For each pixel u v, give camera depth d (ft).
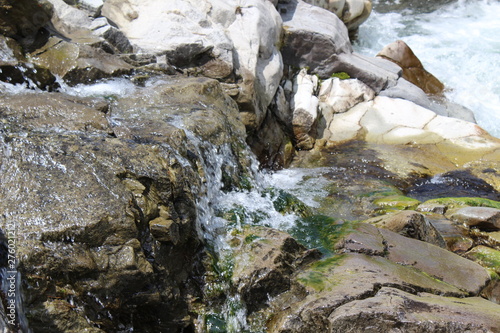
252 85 27.96
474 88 40.11
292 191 26.07
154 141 17.48
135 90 22.15
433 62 43.04
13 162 14.29
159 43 26.81
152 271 13.84
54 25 23.73
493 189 27.30
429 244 19.26
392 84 35.68
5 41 20.88
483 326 13.21
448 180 27.94
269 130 30.09
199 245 16.92
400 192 26.61
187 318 15.39
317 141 31.68
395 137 32.24
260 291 16.02
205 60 27.48
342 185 26.91
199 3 28.78
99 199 13.91
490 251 21.02
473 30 48.67
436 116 33.63
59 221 13.06
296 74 34.63
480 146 31.22
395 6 53.36
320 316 14.32
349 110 34.06
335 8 41.68
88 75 21.84
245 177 22.31
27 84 20.59
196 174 18.08
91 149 15.44
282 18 35.45
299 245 17.72
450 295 15.98
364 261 17.12
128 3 28.60
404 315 13.46
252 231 18.03
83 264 12.82
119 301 13.52
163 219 15.06
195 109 21.54
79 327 12.48
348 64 34.88
